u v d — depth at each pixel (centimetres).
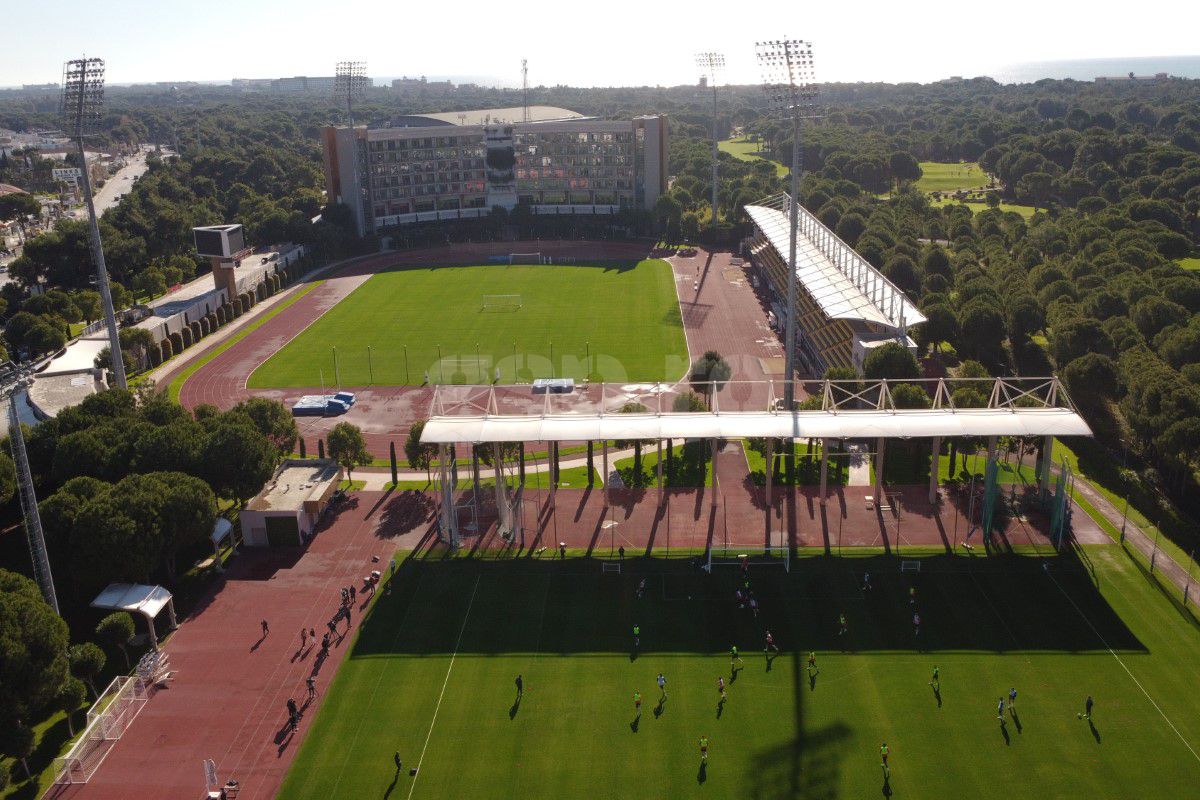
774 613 9319
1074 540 10631
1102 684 8112
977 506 11512
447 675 8450
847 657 8581
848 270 18725
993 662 8450
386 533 11181
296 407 15525
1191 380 13462
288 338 19975
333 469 12206
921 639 8825
